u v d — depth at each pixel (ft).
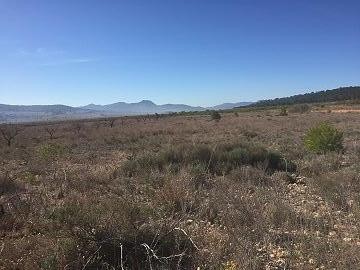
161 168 48.73
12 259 20.39
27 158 74.38
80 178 43.09
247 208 27.61
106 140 111.45
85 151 85.61
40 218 27.12
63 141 115.96
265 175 42.70
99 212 23.00
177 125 171.63
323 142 63.10
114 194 33.81
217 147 53.83
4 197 33.12
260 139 98.43
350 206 31.12
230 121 193.77
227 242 22.09
